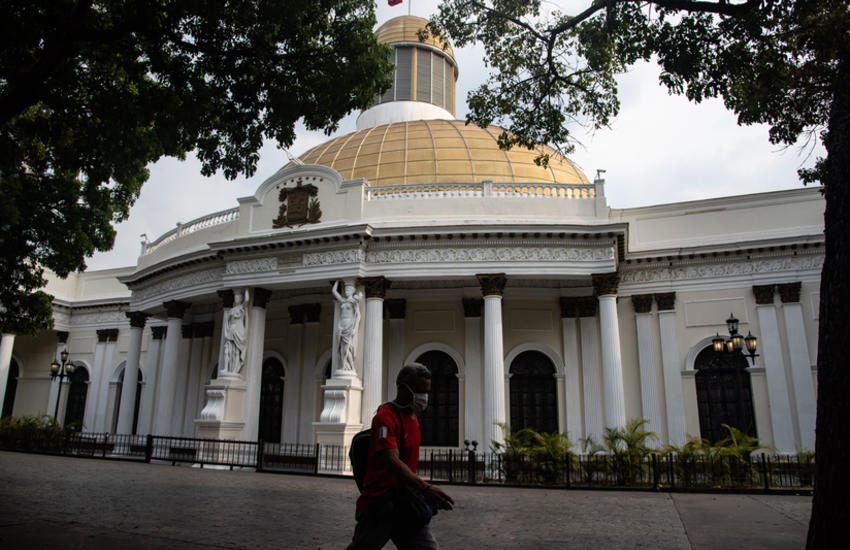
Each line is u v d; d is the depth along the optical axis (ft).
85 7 34.94
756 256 84.48
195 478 58.08
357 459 15.90
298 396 90.89
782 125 46.01
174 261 93.81
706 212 90.94
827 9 38.96
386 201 83.15
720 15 35.45
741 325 83.51
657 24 40.40
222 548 25.21
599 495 51.90
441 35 49.14
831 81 41.98
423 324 88.58
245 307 84.28
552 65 46.62
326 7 43.14
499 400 73.46
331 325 91.61
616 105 49.32
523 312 87.97
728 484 58.95
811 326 80.89
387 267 78.89
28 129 43.19
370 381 75.46
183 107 41.83
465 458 81.10
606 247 77.15
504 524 34.40
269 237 81.87
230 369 81.82
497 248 77.97
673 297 86.69
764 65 42.19
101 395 124.67
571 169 106.11
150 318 118.73
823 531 17.99
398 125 110.83
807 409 78.43
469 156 97.86
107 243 82.33
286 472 67.56
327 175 84.43
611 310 75.66
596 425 81.82
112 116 42.32
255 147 46.50
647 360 85.25
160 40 39.70
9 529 27.37
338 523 32.81
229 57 42.29
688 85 42.14
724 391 83.20
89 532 27.68
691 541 29.22
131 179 79.61
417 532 14.82
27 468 61.46
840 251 19.06
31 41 37.29
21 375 134.92
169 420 92.12
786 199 87.40
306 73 44.37
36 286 77.97
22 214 64.49
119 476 57.11
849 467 17.75
